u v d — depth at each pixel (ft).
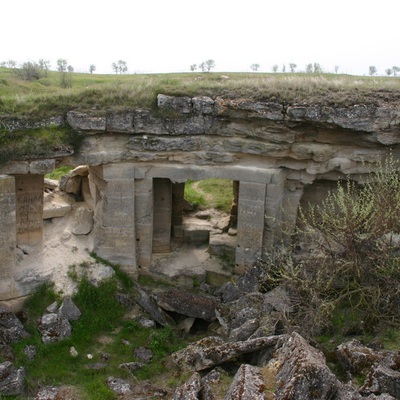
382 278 32.27
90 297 38.93
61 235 43.14
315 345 29.17
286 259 38.70
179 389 26.13
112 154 40.14
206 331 39.27
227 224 50.49
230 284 41.06
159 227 46.68
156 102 39.93
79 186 48.11
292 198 43.57
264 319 33.35
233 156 41.32
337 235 34.63
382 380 23.31
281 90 39.40
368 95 38.88
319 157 40.16
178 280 44.11
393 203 33.81
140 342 36.52
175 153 41.16
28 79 85.05
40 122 37.78
